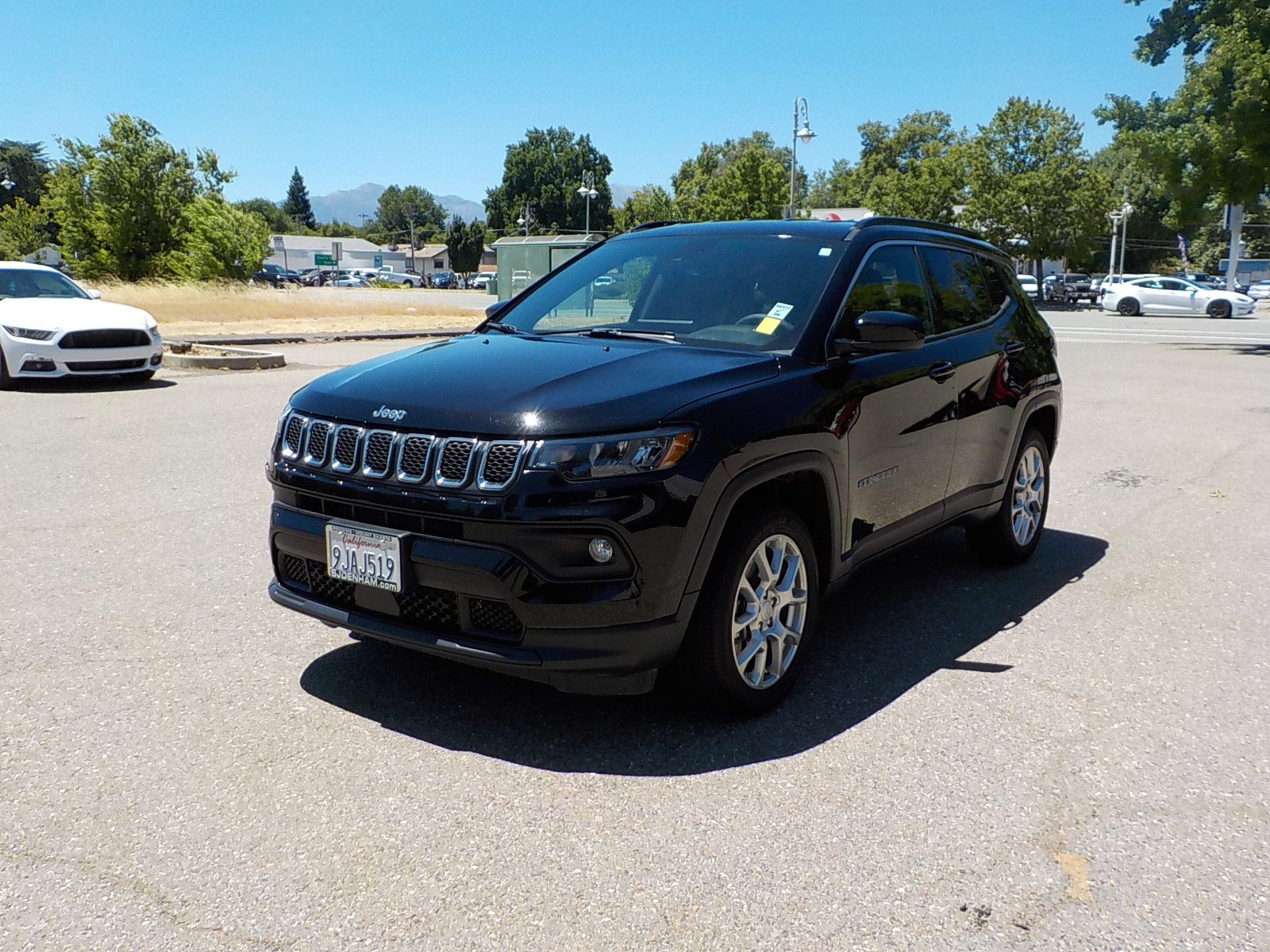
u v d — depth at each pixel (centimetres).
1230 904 268
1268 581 555
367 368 393
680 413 332
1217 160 2092
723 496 337
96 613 466
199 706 374
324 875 273
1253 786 330
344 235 19775
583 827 299
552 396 333
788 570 377
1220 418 1145
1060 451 941
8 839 286
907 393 433
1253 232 9931
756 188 5050
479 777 327
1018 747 354
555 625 319
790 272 430
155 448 836
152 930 249
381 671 408
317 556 359
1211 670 429
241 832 293
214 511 646
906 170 10225
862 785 325
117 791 314
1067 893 271
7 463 769
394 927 252
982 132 4906
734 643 356
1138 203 8562
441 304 3600
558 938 249
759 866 280
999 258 563
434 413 335
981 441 500
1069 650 449
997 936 253
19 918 252
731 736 358
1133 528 669
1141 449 954
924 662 432
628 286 456
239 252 3397
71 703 374
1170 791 326
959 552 604
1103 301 4038
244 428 938
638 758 340
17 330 1149
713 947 247
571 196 11694
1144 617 493
